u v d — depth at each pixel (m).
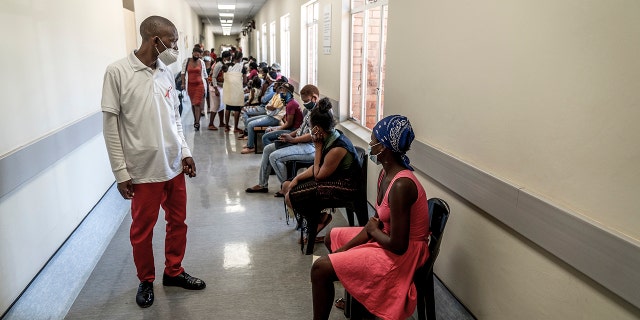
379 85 3.96
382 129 1.79
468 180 1.99
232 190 4.45
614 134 1.21
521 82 1.62
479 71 1.91
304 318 2.24
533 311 1.61
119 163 2.09
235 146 6.54
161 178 2.21
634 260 1.13
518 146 1.66
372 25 4.20
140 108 2.09
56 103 2.93
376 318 2.19
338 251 1.96
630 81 1.16
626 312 1.21
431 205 1.95
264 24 14.20
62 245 2.88
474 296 2.04
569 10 1.37
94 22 3.95
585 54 1.31
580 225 1.31
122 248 3.03
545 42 1.48
